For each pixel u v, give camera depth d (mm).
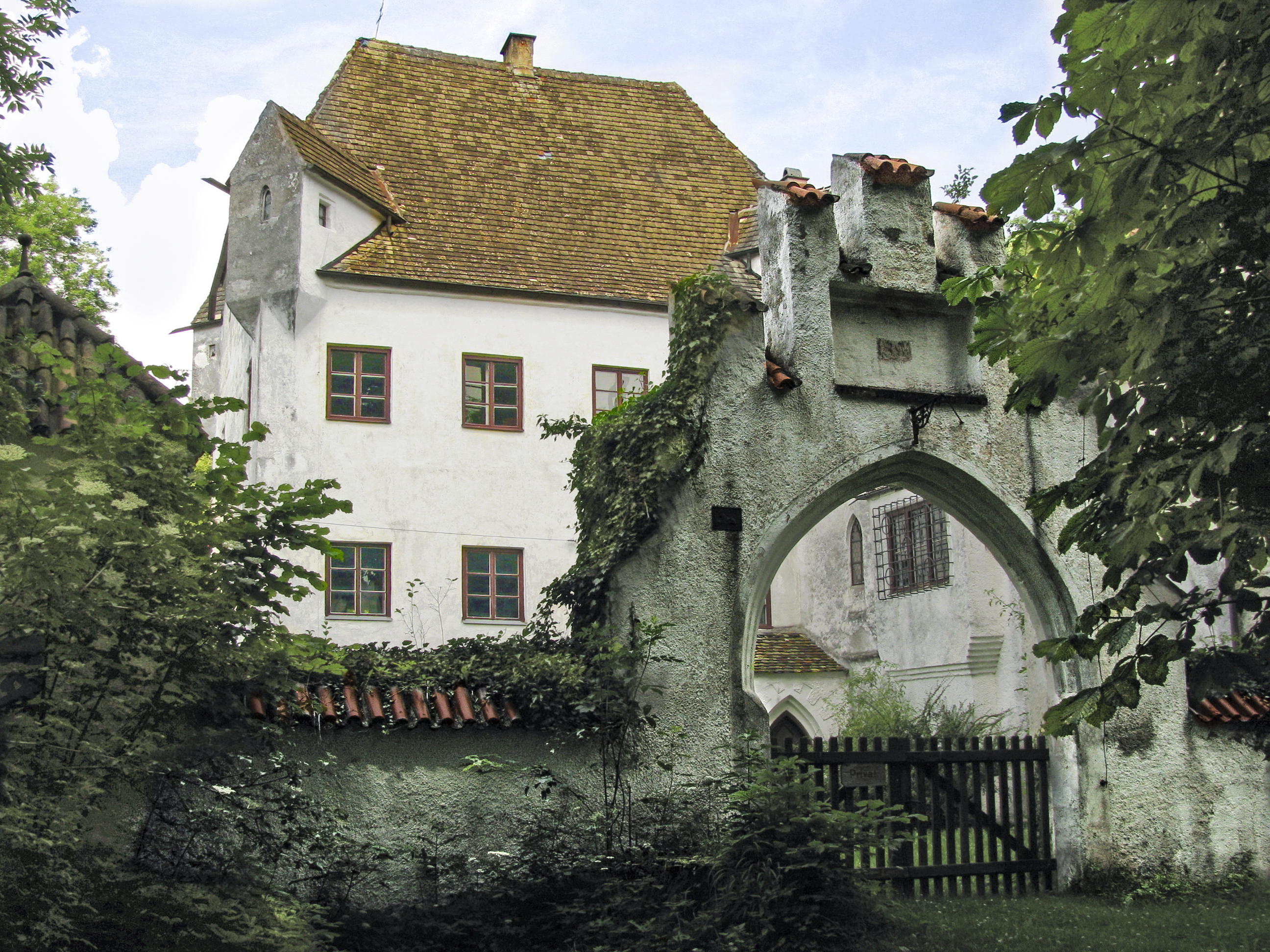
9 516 7184
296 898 9414
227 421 24984
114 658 7773
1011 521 12602
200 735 8805
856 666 24594
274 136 22609
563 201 25359
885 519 23641
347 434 21812
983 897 11836
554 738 10750
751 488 11758
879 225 12656
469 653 11242
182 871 8508
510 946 9438
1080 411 9453
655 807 10664
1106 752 12445
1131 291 8430
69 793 7207
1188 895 12109
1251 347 8008
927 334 12961
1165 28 7906
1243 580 8727
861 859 11391
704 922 9250
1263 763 13117
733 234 25484
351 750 10188
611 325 23656
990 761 12281
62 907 7004
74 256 29219
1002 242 13125
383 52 26781
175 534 8008
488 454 22484
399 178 24484
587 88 28141
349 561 21406
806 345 12164
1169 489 8281
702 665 11312
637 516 11258
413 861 10133
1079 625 8961
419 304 22641
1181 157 8031
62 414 10047
